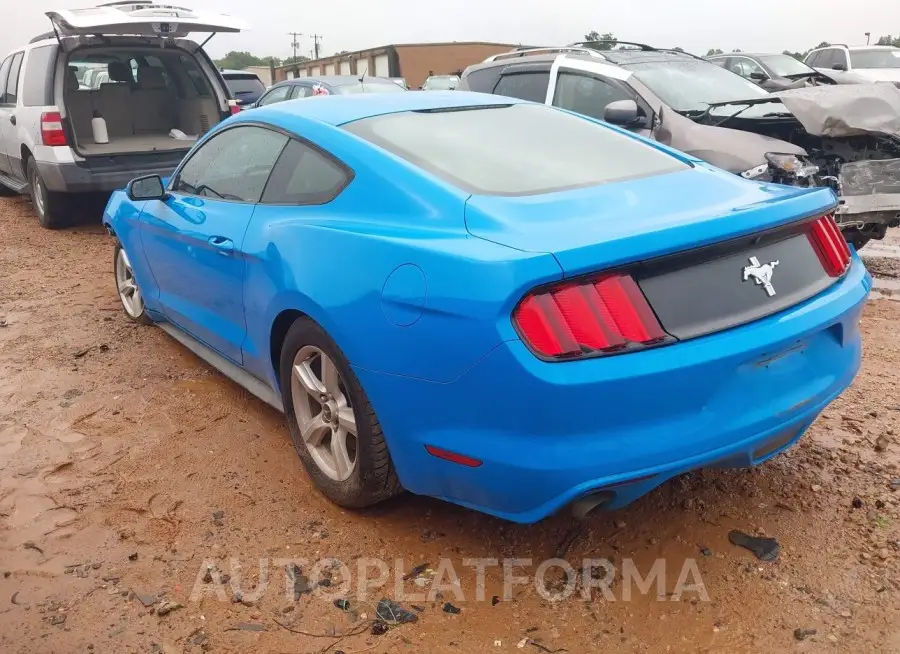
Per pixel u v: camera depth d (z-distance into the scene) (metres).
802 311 2.45
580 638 2.30
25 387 4.18
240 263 3.26
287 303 2.87
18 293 6.07
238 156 3.63
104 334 5.03
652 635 2.30
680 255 2.22
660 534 2.77
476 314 2.16
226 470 3.28
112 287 6.19
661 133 6.05
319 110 3.35
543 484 2.19
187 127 9.16
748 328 2.31
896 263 6.73
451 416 2.31
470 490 2.40
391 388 2.45
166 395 4.05
